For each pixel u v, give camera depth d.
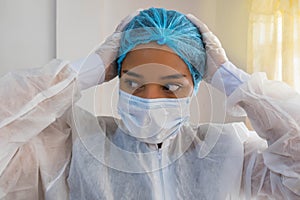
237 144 0.87
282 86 0.84
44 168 0.81
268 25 1.44
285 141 0.79
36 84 0.80
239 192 0.85
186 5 1.67
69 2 1.48
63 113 0.83
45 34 1.50
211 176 0.84
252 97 0.82
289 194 0.78
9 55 1.48
